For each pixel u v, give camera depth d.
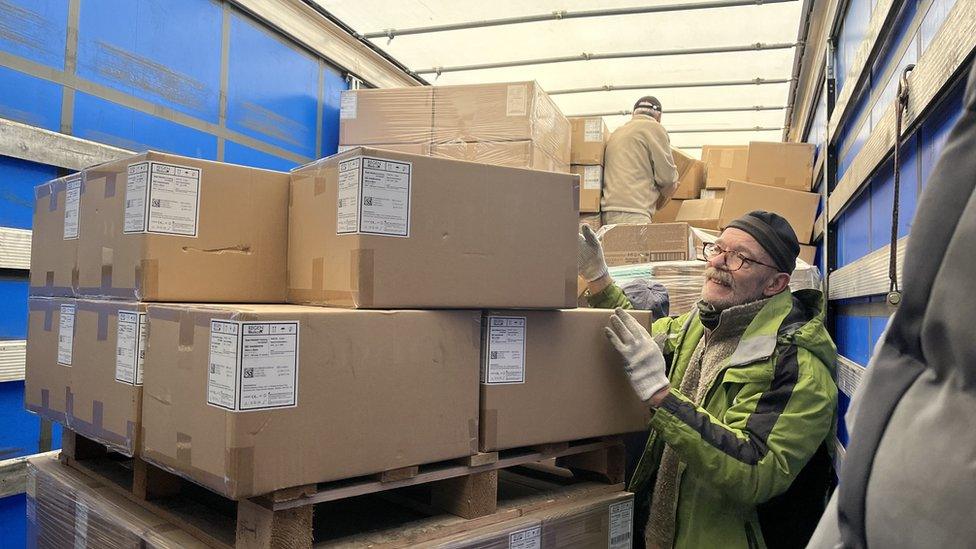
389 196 1.17
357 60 3.73
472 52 4.02
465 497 1.30
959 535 0.34
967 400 0.36
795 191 3.36
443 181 1.24
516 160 2.85
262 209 1.36
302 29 3.29
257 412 0.98
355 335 1.10
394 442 1.15
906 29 1.50
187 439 1.06
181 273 1.24
